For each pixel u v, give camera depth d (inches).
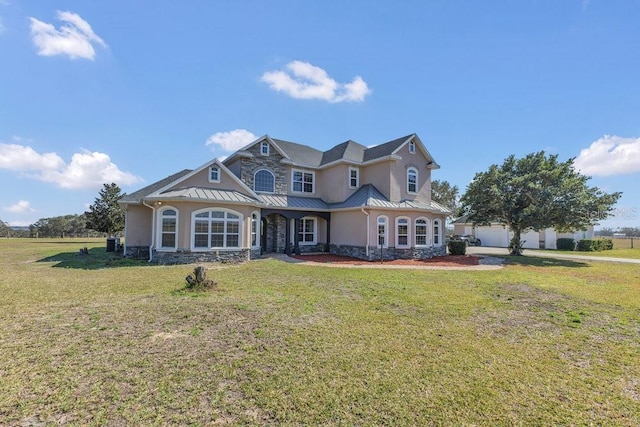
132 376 158.6
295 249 818.8
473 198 884.0
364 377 160.2
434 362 179.8
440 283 423.5
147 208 754.8
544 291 383.2
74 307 280.5
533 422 126.0
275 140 964.0
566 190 756.6
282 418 125.7
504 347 204.8
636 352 200.4
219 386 150.0
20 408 130.1
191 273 475.5
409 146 864.3
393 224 776.3
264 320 249.9
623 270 588.1
